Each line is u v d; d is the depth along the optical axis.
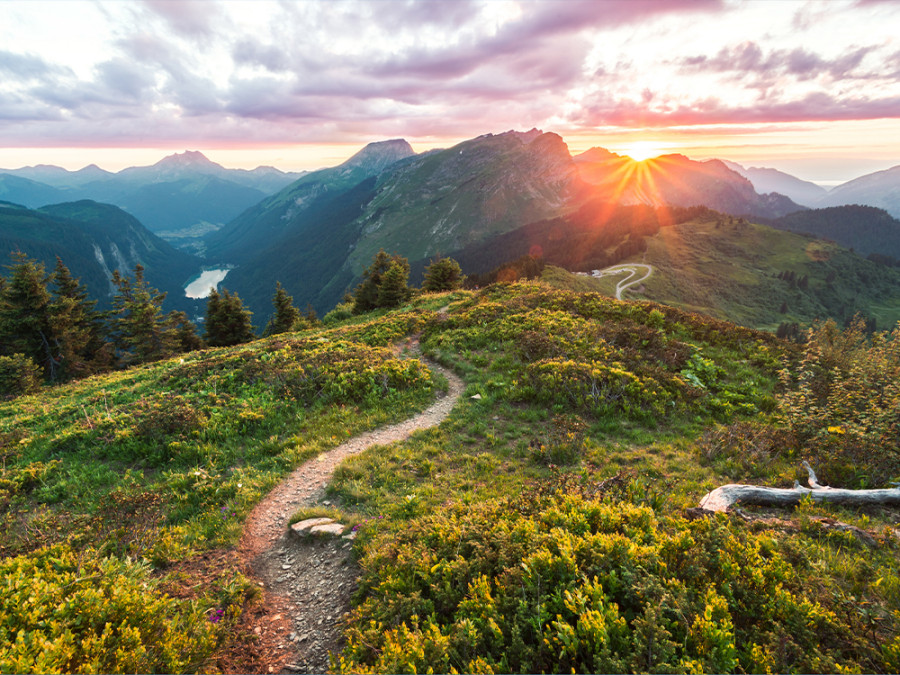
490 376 17.72
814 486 8.92
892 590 5.38
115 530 8.85
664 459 11.07
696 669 4.09
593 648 4.57
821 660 4.22
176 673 5.24
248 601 7.36
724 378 17.06
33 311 51.19
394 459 11.97
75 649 4.86
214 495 10.82
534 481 9.98
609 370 15.54
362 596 6.93
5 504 11.39
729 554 5.68
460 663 4.76
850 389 13.36
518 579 5.56
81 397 24.00
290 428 14.55
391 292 47.34
